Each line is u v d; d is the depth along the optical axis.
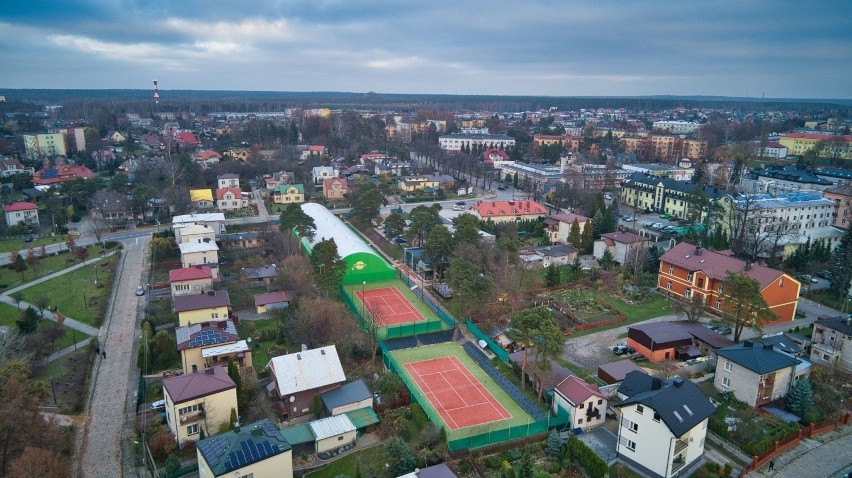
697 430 56.75
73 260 124.19
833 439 62.81
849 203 141.75
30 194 173.12
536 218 159.50
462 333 91.62
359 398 67.69
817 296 103.44
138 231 151.88
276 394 70.06
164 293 106.31
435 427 63.44
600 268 119.25
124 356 82.75
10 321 92.62
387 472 57.06
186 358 74.94
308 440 60.44
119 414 68.38
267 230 144.75
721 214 135.38
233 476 50.97
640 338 82.31
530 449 60.47
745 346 70.94
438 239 114.06
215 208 176.62
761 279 91.50
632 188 185.00
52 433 58.81
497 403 71.50
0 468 54.28
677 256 106.25
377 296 107.75
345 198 193.75
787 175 175.25
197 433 62.16
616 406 58.97
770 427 63.03
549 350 68.25
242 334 89.69
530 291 107.00
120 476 57.72
